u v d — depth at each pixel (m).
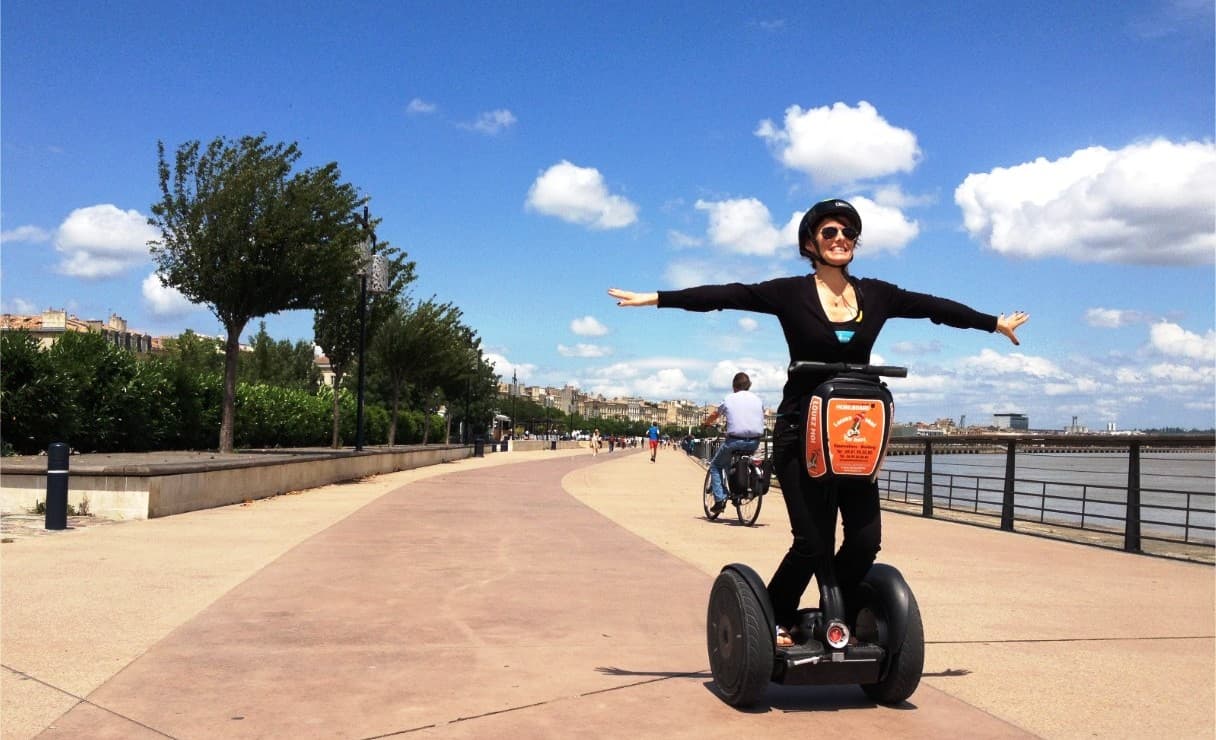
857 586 4.34
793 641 4.29
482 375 73.38
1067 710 4.26
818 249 4.16
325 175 22.61
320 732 3.78
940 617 6.35
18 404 17.64
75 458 18.23
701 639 5.55
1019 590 7.45
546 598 6.73
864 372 4.02
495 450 58.25
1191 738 3.90
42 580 7.06
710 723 3.98
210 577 7.33
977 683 4.70
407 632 5.59
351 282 24.78
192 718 3.93
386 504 14.40
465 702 4.22
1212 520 19.12
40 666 4.67
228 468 13.88
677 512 14.12
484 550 9.21
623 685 4.54
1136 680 4.79
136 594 6.56
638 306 4.07
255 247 21.27
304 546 9.24
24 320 83.38
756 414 12.38
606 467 33.28
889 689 4.17
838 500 4.15
